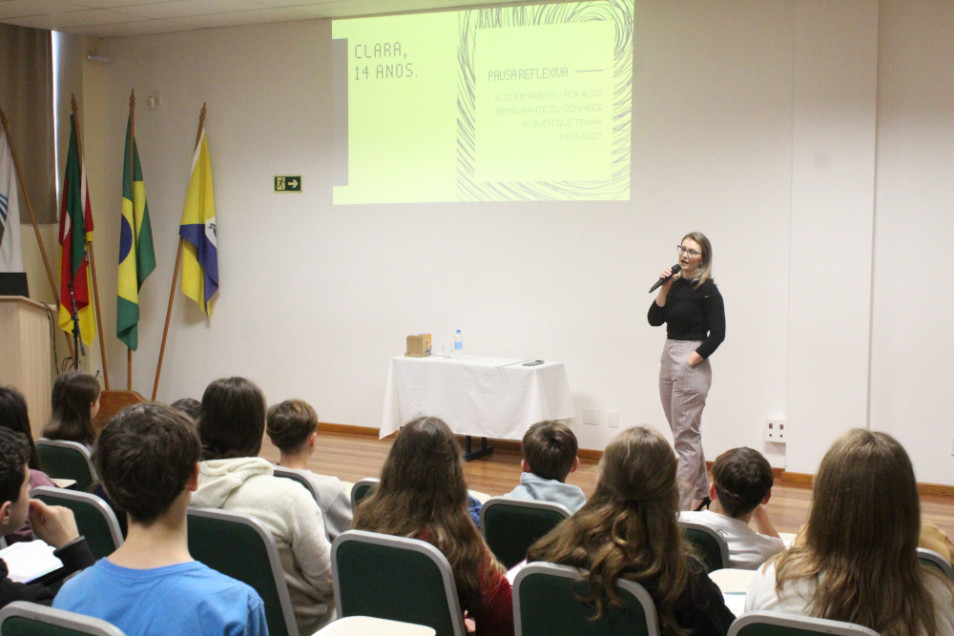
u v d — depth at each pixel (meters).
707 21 5.27
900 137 4.90
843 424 5.01
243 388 2.11
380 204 6.23
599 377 5.67
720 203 5.30
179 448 1.18
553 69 5.68
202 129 6.64
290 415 2.65
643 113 5.46
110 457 1.16
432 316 6.14
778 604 1.47
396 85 6.12
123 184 6.79
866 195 4.91
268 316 6.67
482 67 5.86
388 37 6.11
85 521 2.09
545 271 5.78
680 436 4.38
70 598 1.18
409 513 1.84
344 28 6.23
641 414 5.58
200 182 6.70
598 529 1.56
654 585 1.51
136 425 1.19
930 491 4.93
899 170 4.91
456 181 5.99
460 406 5.40
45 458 2.91
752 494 2.34
